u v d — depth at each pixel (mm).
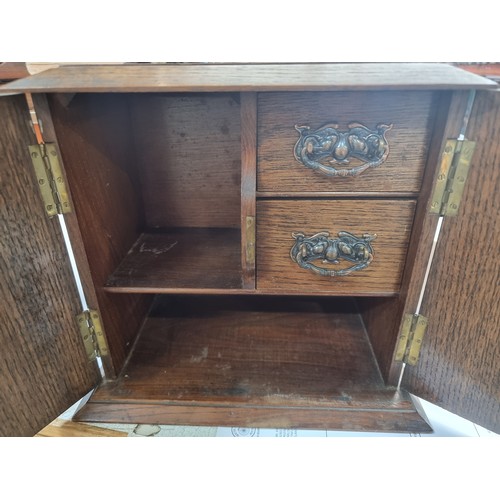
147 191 1013
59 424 845
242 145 610
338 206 657
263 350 926
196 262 854
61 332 724
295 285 734
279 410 779
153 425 835
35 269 650
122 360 880
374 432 765
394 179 628
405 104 577
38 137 612
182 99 906
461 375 708
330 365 875
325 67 618
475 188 579
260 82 524
